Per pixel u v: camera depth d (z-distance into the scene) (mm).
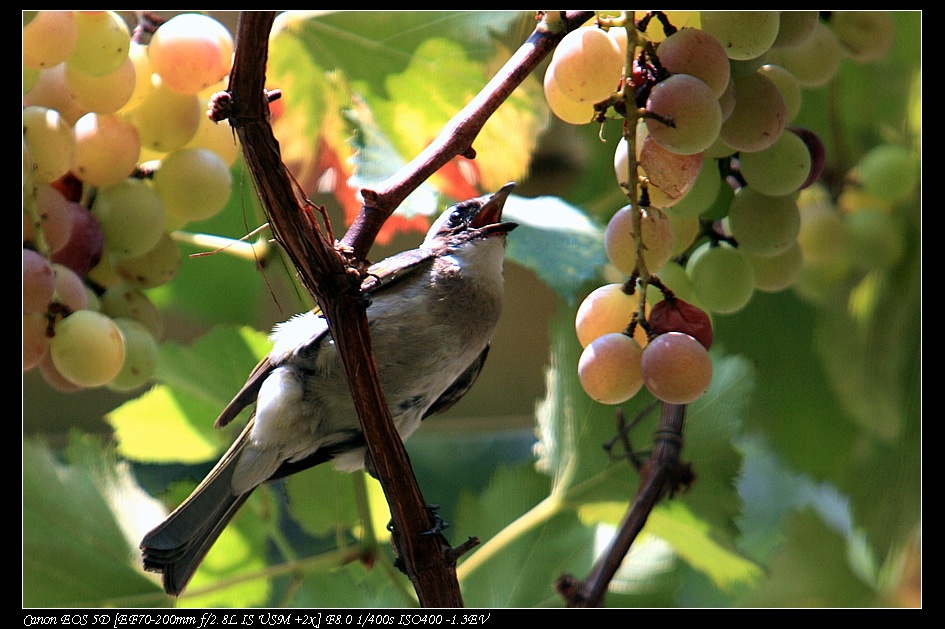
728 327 7418
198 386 6605
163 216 5742
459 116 4867
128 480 6281
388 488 4918
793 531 7402
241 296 7500
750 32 4535
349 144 6684
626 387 4492
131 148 5598
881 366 6961
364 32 6875
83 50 5230
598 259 6500
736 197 5211
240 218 7215
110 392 8461
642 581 6176
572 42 4512
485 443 10031
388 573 5953
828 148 7289
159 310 6805
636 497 5234
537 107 6938
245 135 4129
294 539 6816
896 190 6941
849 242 7023
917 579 6676
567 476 6336
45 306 4965
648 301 5258
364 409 4750
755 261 5496
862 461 7168
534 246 6613
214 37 5691
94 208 5668
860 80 7137
